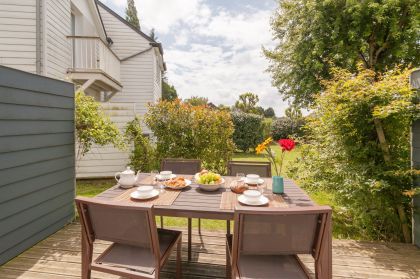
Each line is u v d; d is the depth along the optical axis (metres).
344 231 3.07
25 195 2.47
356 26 7.51
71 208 3.28
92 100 4.65
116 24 10.05
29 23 5.39
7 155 2.25
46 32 5.53
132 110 5.77
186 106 5.22
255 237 1.32
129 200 1.82
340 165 2.86
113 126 4.76
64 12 6.50
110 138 4.62
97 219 1.48
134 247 1.66
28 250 2.48
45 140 2.77
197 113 5.18
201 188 2.10
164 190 2.10
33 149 2.59
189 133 5.16
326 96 2.83
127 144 5.46
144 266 1.47
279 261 1.52
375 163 2.72
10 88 2.28
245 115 10.89
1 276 2.04
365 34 7.43
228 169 2.94
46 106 2.79
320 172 3.09
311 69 8.55
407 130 2.63
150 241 1.40
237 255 1.34
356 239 2.85
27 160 2.50
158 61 12.27
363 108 2.62
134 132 5.47
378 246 2.57
